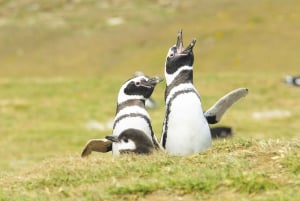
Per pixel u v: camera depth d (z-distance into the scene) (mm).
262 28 174375
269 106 92188
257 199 20922
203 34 176625
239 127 78562
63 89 107938
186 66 27547
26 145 71625
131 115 27828
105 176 24953
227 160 24375
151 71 159000
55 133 78438
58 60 181500
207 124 27484
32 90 107750
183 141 26875
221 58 160125
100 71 168375
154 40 182875
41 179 25594
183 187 22531
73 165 26953
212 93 102125
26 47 195500
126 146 27422
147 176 24422
